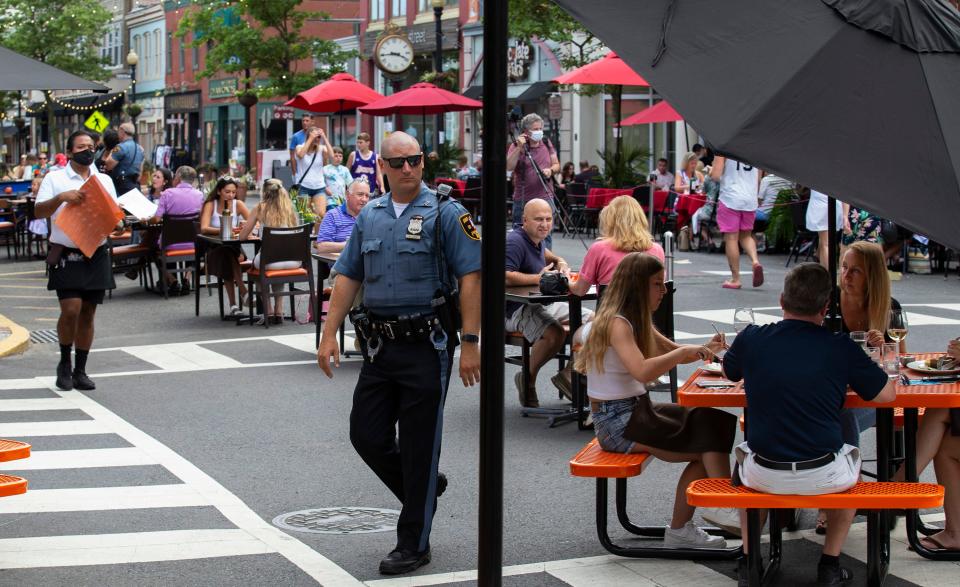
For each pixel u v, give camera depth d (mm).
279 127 65188
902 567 7418
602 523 7746
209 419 11844
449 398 12719
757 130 5746
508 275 11672
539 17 38156
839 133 5820
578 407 11219
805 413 6645
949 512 7609
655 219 30594
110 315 19391
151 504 9000
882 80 5992
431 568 7543
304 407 12367
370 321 7492
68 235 12750
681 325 16719
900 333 8180
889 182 5680
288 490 9406
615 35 6102
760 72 5938
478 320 7457
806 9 6180
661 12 6203
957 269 22609
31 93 83938
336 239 15703
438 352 7449
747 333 6910
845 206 21156
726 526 7645
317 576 7398
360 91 30062
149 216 21516
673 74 5922
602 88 37594
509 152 20359
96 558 7754
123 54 94250
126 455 10461
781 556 7555
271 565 7613
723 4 6203
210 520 8602
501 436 5668
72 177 12719
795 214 23984
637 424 7672
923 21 6176
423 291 7434
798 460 6633
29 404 12562
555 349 11719
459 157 42688
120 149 25844
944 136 5871
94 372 14391
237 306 18703
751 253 20484
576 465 7520
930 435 7609
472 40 53219
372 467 7684
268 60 53938
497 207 5539
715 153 5680
